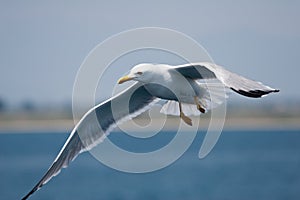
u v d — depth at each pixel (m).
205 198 30.34
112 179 40.88
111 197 31.31
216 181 38.16
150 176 42.50
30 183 38.06
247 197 30.47
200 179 39.41
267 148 74.25
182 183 37.34
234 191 32.84
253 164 50.53
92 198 31.02
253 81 8.29
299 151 67.31
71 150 9.81
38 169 48.47
